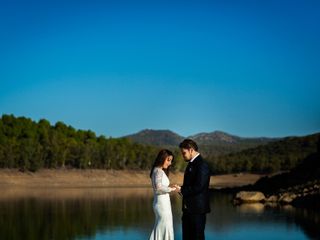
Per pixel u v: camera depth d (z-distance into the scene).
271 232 24.91
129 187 111.00
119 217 35.41
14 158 123.81
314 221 29.56
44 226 30.00
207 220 30.94
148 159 161.50
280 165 174.12
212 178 161.12
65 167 138.75
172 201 53.53
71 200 56.25
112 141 174.12
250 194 48.47
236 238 23.25
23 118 148.62
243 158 190.38
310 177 57.62
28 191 82.81
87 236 25.66
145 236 25.56
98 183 131.75
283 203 44.91
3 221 32.84
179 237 23.95
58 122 166.00
